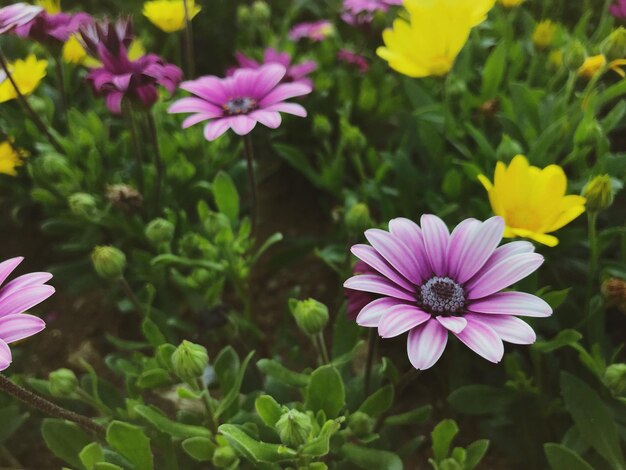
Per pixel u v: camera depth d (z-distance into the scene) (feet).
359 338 0.93
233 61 1.66
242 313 1.26
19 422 0.98
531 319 0.96
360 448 0.84
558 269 1.09
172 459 0.87
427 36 0.99
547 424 1.01
